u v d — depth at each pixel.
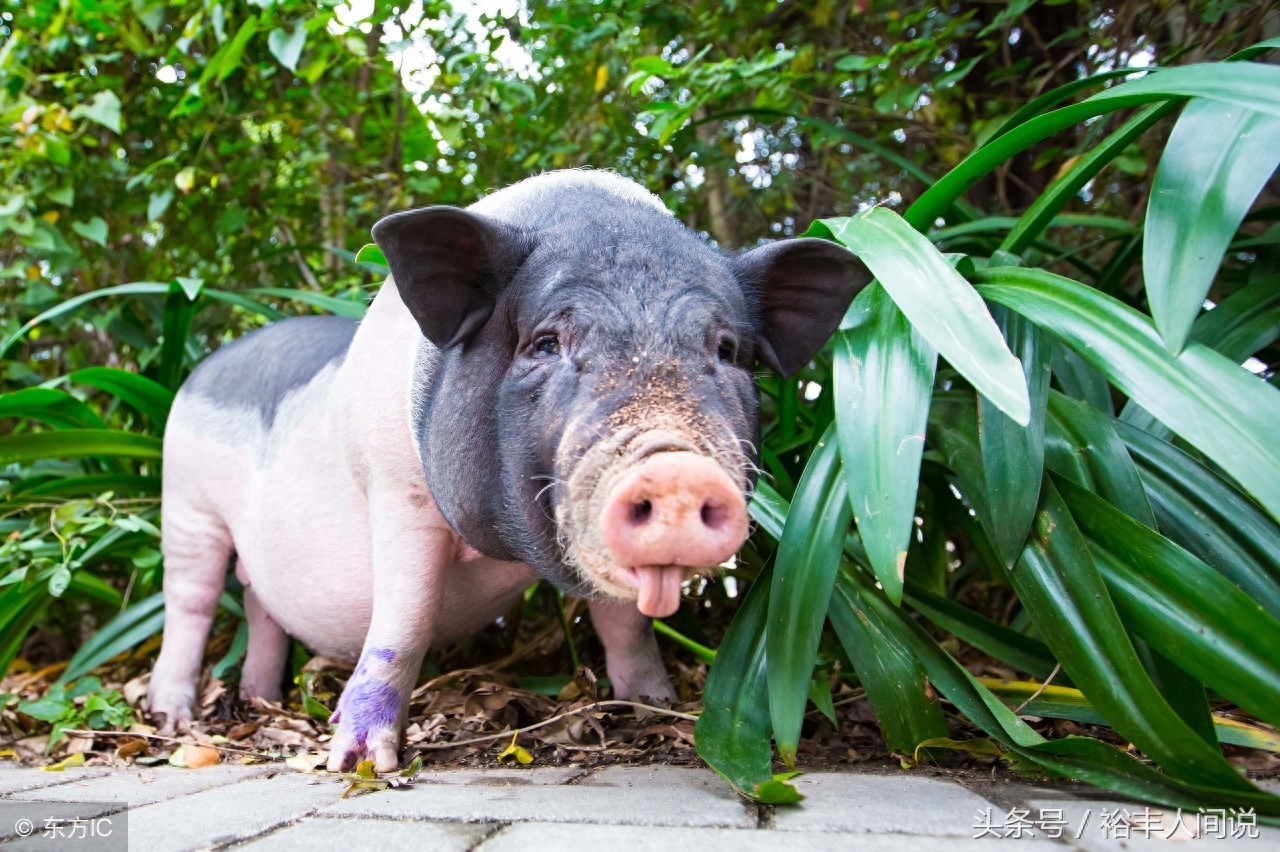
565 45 1.27
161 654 0.97
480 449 0.64
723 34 1.24
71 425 1.10
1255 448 0.50
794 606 0.62
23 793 0.62
